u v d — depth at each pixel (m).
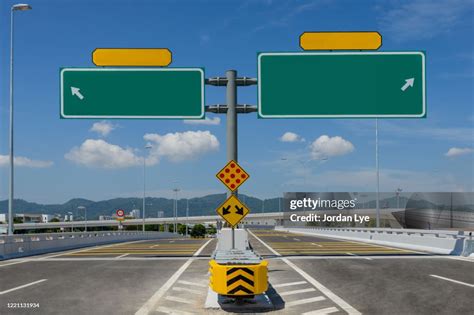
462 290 12.96
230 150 19.83
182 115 20.16
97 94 20.20
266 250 28.22
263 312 10.48
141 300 11.90
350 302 11.47
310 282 14.56
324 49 20.19
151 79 20.27
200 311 10.60
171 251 28.78
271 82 20.11
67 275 16.55
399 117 20.03
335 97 20.09
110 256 24.48
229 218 15.33
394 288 13.34
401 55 20.19
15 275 16.56
